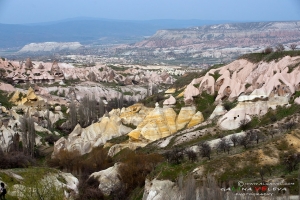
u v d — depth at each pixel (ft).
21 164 279.49
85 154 361.30
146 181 228.22
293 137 231.71
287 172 198.29
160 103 424.87
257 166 208.64
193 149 258.98
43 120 477.36
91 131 384.88
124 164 267.39
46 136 425.69
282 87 315.37
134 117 403.95
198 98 385.70
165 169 224.74
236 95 360.28
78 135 388.57
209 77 396.98
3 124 387.96
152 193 207.72
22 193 194.80
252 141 252.62
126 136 361.92
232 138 255.91
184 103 386.32
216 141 269.64
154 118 353.10
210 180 181.47
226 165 212.23
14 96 551.59
